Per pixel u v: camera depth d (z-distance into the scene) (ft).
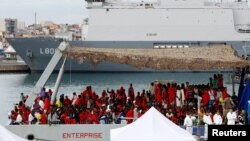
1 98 360.28
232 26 525.75
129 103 149.07
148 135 91.45
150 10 522.88
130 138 91.71
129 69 545.03
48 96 154.61
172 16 523.29
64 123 140.36
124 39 522.06
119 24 521.65
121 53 147.54
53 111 139.64
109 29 521.65
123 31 522.06
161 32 523.29
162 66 146.00
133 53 149.28
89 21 522.88
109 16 521.65
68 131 138.92
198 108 132.05
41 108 146.41
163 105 145.48
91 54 146.72
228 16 525.75
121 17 521.24
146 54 148.46
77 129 138.72
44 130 139.13
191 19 524.52
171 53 152.56
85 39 522.47
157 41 523.29
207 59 144.77
